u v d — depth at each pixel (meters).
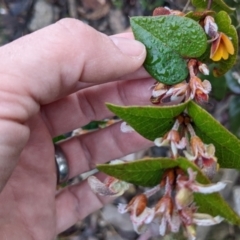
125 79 0.14
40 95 0.12
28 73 0.11
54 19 0.25
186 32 0.10
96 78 0.12
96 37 0.12
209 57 0.11
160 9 0.12
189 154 0.09
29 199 0.14
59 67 0.12
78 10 0.25
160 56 0.11
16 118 0.11
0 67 0.11
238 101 0.19
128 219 0.22
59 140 0.16
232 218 0.08
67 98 0.15
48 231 0.15
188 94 0.10
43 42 0.12
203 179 0.08
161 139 0.09
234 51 0.11
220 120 0.20
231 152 0.09
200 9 0.12
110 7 0.24
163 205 0.08
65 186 0.18
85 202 0.16
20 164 0.14
